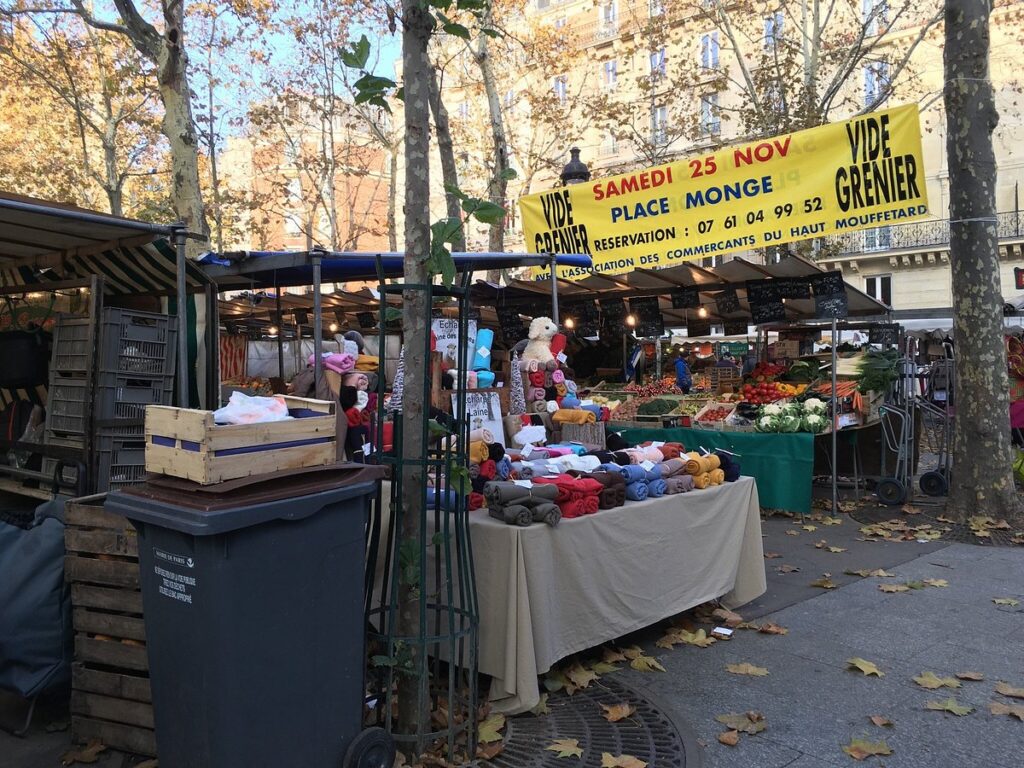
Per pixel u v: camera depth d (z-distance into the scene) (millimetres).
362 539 2744
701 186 7250
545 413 5461
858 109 21406
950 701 3480
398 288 2955
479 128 24406
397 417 3025
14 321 5809
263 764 2430
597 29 30219
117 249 5047
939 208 26406
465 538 3264
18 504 5176
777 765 3008
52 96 20891
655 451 4770
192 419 2438
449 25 2930
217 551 2309
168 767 2525
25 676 3260
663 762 3029
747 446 7699
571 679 3771
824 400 8008
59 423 4715
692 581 4473
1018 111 24219
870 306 9695
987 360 7016
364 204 36750
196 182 9078
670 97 20578
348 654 2682
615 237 7844
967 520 6996
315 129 31062
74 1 9773
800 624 4598
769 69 17438
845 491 8852
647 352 14000
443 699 3477
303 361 14359
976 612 4738
